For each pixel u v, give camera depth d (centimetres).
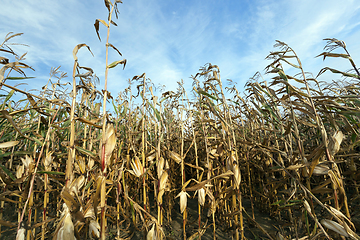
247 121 373
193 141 246
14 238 259
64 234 133
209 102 225
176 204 391
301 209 184
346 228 140
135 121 354
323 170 161
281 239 192
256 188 404
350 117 169
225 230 262
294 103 188
